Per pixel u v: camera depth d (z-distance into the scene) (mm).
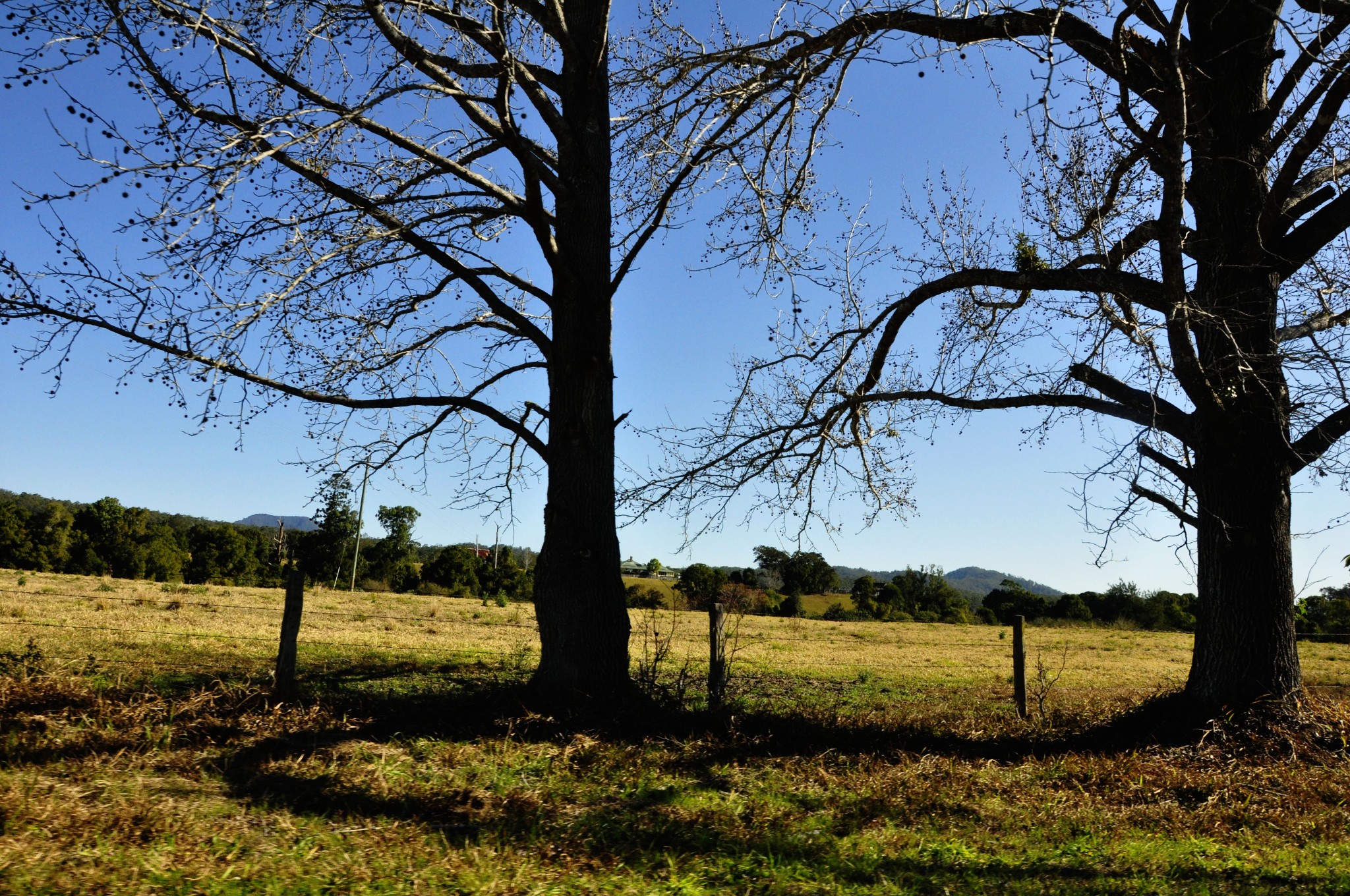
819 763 7707
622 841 5340
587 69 9781
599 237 9859
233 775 6129
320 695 8734
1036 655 23656
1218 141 9445
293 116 7742
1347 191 8898
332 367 9648
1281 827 6613
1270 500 9148
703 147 9844
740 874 4891
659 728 8531
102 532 56188
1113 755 8477
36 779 5574
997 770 7855
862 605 58344
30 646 9000
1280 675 9016
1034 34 9469
